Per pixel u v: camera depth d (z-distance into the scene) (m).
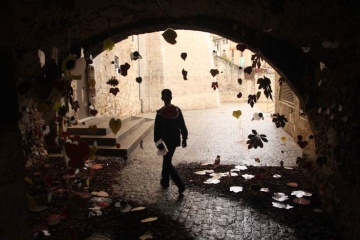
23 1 3.54
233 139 9.94
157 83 19.20
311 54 4.64
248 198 4.71
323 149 4.70
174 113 3.83
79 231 3.62
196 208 4.37
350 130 3.65
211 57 24.78
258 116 3.60
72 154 1.88
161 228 3.74
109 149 7.32
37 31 4.44
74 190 4.97
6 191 1.25
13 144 1.28
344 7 2.86
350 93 3.64
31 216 3.94
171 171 4.93
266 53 4.97
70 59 2.24
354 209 3.22
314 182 4.80
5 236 1.24
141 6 4.55
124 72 3.26
